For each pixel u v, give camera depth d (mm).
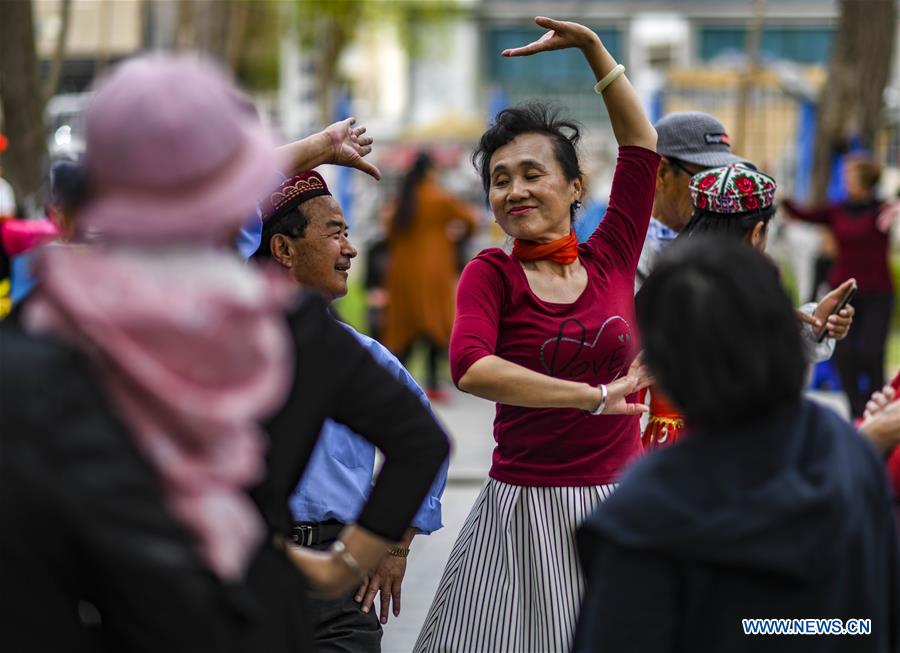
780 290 4090
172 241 3689
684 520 3912
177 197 3666
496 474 6684
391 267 20781
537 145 6648
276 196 6723
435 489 6793
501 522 6590
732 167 7352
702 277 4039
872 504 4141
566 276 6707
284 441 4281
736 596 3963
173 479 3611
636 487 4004
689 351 3992
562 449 6508
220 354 3643
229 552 3689
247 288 3750
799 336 4105
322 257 6762
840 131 24297
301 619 4242
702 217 7387
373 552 4496
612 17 64062
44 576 3529
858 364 17391
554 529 6492
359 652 6625
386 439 4469
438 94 63438
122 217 3645
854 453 4121
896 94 37906
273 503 4258
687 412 4062
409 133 50375
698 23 64188
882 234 17312
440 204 20766
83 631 3686
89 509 3451
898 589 4203
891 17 24156
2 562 3482
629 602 3941
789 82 29891
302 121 51656
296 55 53406
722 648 3963
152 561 3471
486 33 63500
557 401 6238
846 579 4016
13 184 17438
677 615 3977
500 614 6551
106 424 3549
